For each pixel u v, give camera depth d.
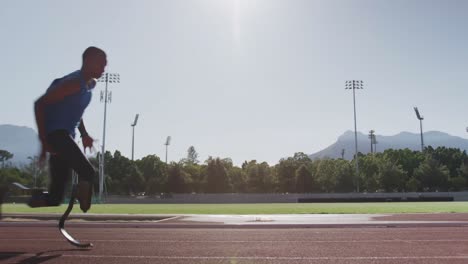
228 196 67.69
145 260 5.63
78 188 4.59
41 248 6.78
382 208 30.03
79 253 6.19
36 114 4.52
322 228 11.78
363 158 94.88
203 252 6.47
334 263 5.44
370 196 66.38
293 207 33.59
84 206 4.65
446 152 102.94
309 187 87.69
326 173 90.62
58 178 4.93
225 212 24.19
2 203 5.39
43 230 11.38
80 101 4.73
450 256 6.04
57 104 4.58
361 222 13.30
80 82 4.63
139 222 14.02
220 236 9.25
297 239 8.45
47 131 4.59
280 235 9.44
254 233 10.08
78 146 4.66
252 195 67.62
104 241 8.12
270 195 67.50
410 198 61.09
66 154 4.56
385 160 91.75
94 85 4.99
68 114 4.66
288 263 5.43
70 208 5.64
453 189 84.38
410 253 6.34
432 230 10.77
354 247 7.07
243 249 6.85
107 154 98.56
